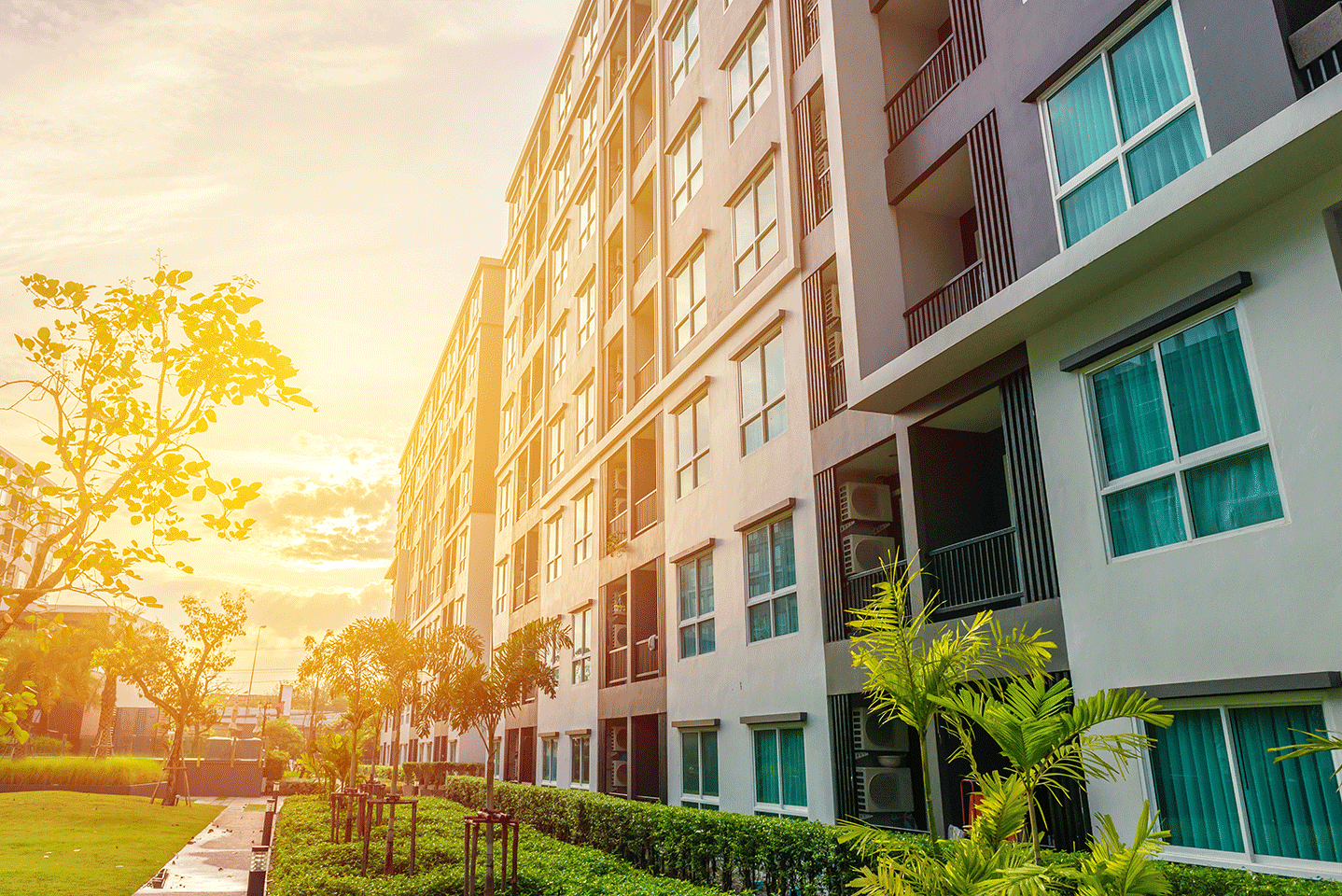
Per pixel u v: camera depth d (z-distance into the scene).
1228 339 7.03
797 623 13.23
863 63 12.29
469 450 42.41
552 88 32.66
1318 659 6.08
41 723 51.31
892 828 11.10
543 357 30.92
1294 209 6.58
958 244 12.01
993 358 9.59
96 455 5.53
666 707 17.36
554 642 18.84
